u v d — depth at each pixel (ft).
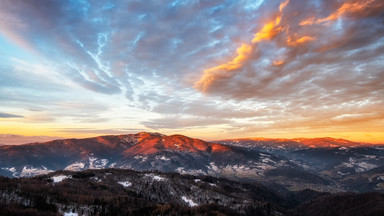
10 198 425.28
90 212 438.40
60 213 405.59
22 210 374.02
